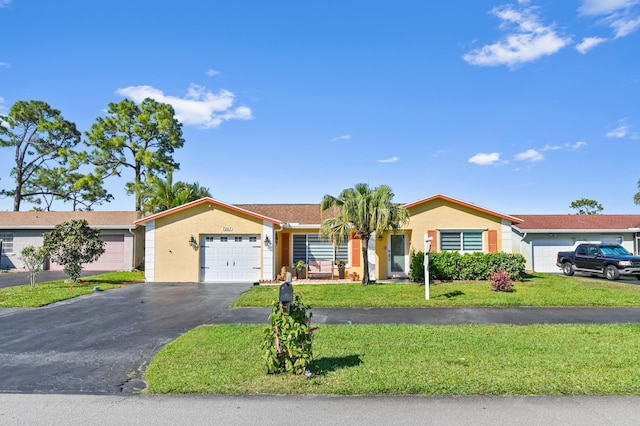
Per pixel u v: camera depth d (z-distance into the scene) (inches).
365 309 502.9
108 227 1035.9
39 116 1694.1
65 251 710.5
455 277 735.7
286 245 864.3
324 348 316.5
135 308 514.6
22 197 1797.5
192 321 438.9
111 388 246.5
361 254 813.9
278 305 263.9
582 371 260.5
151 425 193.6
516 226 1057.5
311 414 203.9
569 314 470.0
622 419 196.5
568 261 930.1
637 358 288.4
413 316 460.1
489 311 488.7
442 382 241.4
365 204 659.4
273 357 253.6
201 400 223.0
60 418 202.2
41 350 331.0
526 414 202.5
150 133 1503.4
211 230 798.5
